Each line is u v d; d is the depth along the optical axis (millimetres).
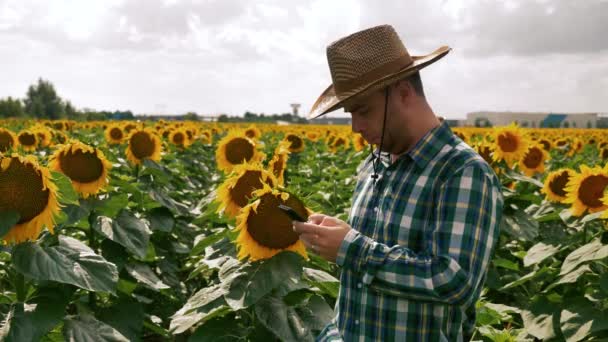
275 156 5863
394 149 2539
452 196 2281
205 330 3859
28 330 3229
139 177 8336
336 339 2713
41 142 12867
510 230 6109
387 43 2443
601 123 121875
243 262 3627
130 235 4977
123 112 69812
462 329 2670
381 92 2412
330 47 2549
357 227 2705
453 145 2430
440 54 2369
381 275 2268
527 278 5152
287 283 3445
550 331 4352
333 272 5594
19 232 3357
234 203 4039
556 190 6625
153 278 5258
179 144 14594
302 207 3504
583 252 4078
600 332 4133
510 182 7535
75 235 5945
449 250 2211
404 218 2422
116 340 3701
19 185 3275
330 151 19031
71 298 4074
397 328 2461
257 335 3773
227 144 7453
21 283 3639
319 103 2969
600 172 4930
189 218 8867
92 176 5191
